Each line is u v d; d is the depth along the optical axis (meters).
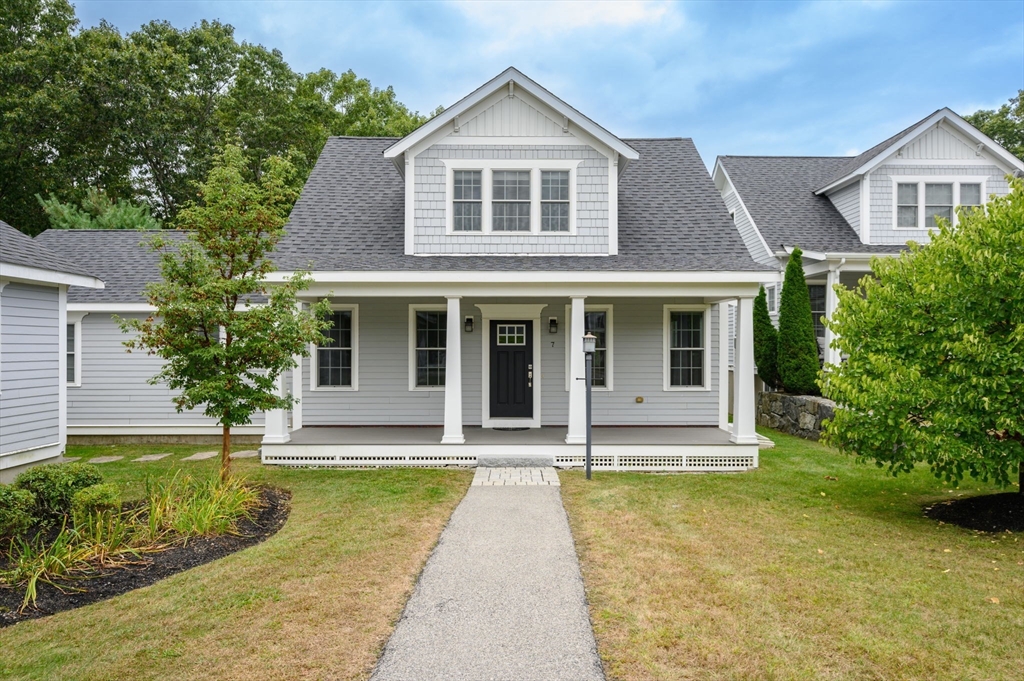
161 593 4.51
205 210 7.17
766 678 3.35
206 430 12.23
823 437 7.29
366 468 9.48
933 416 6.12
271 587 4.62
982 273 6.00
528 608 4.28
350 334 11.68
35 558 4.91
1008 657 3.58
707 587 4.64
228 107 27.94
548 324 11.68
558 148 10.36
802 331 12.81
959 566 5.10
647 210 11.45
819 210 16.06
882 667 3.47
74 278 9.68
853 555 5.37
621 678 3.36
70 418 12.17
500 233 10.29
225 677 3.36
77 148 25.20
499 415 11.62
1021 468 6.75
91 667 3.45
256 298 11.62
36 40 25.84
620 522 6.42
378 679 3.35
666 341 11.76
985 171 14.46
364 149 13.39
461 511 6.86
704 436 10.31
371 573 4.94
